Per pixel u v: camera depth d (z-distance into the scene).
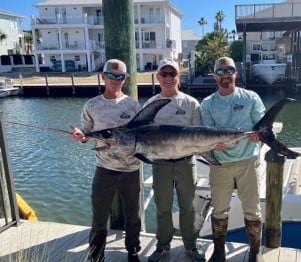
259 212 3.38
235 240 5.09
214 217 3.45
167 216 3.53
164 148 3.13
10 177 4.30
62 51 39.72
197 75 31.70
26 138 15.99
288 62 27.55
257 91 27.53
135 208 3.48
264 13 23.31
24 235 4.16
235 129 3.11
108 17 3.86
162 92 3.43
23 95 31.31
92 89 30.05
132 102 3.39
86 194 9.31
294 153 3.03
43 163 12.05
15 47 50.22
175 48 44.16
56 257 3.70
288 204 4.86
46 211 8.45
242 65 27.84
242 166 3.27
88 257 3.46
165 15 38.84
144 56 40.06
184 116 3.37
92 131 3.22
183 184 3.43
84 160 12.20
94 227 3.46
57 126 19.02
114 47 3.90
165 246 3.59
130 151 3.14
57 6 39.88
